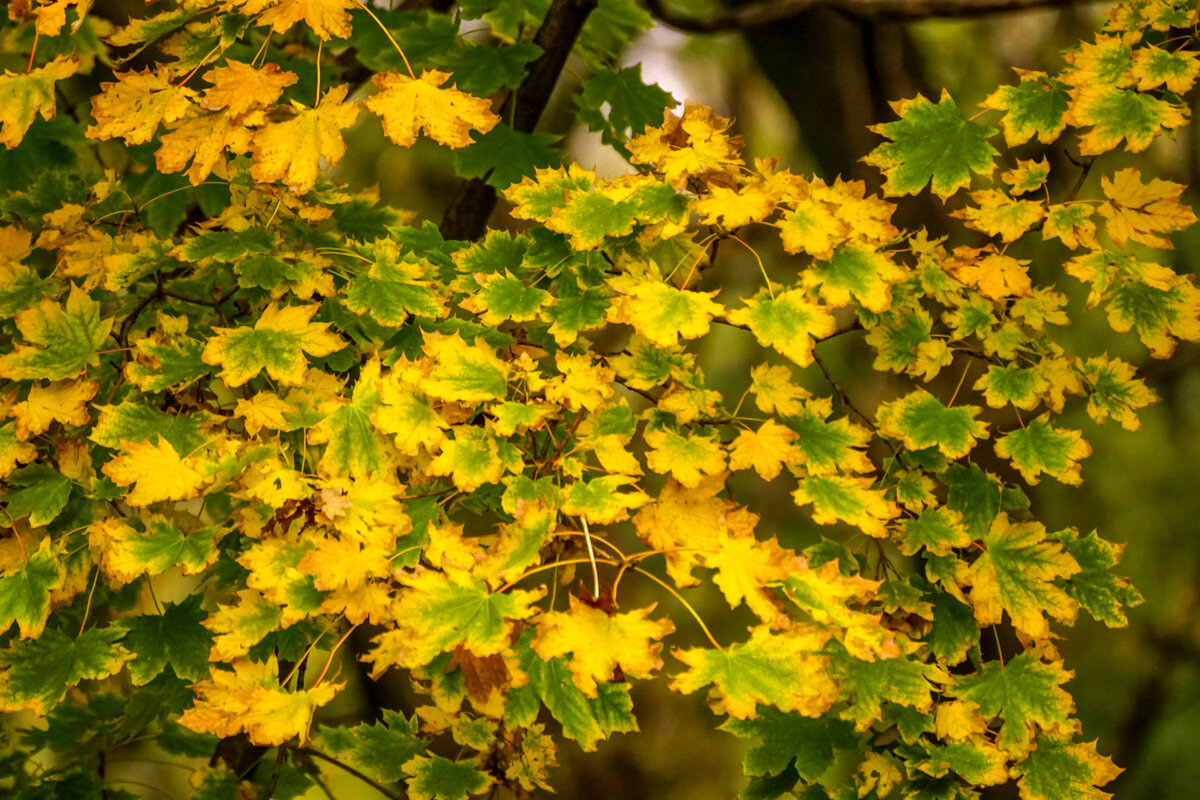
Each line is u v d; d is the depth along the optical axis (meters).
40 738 3.95
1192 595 7.33
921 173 3.65
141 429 3.59
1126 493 7.42
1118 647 7.57
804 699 3.38
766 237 6.77
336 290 3.72
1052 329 5.79
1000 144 4.81
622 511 3.46
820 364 3.67
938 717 3.62
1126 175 3.63
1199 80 3.64
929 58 5.68
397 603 3.45
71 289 3.66
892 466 3.70
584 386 3.54
